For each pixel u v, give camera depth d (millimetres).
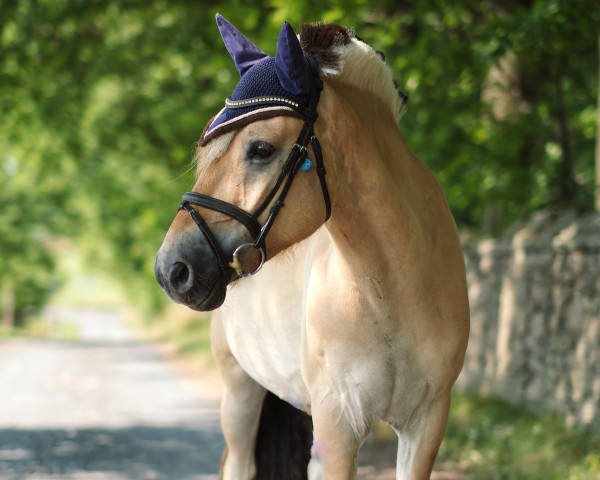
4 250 43188
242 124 2752
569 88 12016
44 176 35000
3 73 15078
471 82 9492
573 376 7246
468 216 14781
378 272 3002
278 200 2756
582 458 6109
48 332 45781
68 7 14289
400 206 3000
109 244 47938
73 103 18766
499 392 9234
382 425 8680
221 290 2783
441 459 7023
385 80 3238
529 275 8562
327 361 3143
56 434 9461
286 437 4359
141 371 18953
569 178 9109
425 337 3096
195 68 15594
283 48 2723
